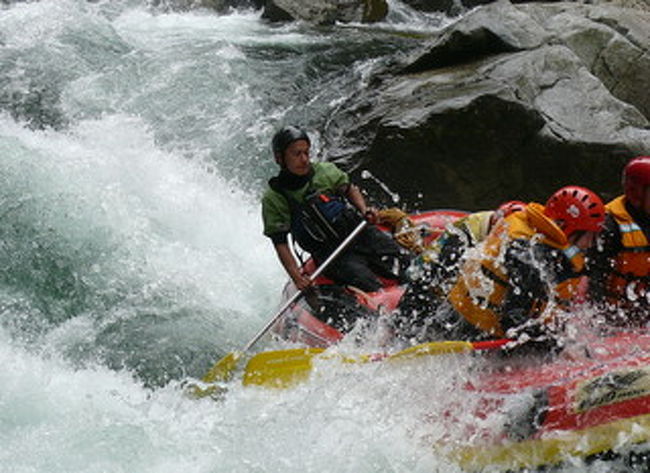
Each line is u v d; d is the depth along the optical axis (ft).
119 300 46.37
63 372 39.83
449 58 63.57
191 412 35.27
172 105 69.62
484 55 62.69
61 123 64.85
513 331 31.37
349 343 35.83
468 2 109.50
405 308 34.94
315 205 40.01
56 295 46.19
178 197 54.95
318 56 84.17
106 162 54.80
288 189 39.83
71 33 76.79
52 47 73.97
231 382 36.47
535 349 32.07
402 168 55.93
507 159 54.90
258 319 46.68
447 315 33.32
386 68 67.56
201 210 54.65
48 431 33.96
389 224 42.34
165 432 33.81
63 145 57.67
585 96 57.41
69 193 49.88
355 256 40.98
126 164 56.18
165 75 73.46
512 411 30.73
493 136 54.19
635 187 33.35
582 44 67.87
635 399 30.09
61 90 68.80
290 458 31.63
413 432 31.83
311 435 32.27
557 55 59.98
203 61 77.05
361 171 57.00
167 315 45.75
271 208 39.73
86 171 52.49
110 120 65.72
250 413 34.01
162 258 49.47
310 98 73.10
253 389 34.73
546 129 54.39
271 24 96.37
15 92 67.62
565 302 31.14
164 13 97.45
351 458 31.35
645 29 70.23
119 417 35.24
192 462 31.89
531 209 31.17
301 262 41.91
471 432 31.17
